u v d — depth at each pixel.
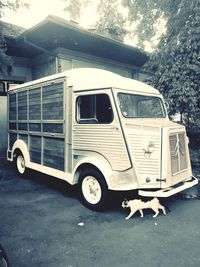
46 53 10.03
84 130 5.09
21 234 3.91
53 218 4.51
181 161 4.87
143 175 4.42
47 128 6.06
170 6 8.61
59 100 5.62
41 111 6.26
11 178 7.30
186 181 4.97
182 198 5.68
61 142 5.62
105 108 4.80
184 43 7.75
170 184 4.44
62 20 7.83
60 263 3.16
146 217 4.57
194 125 12.10
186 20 7.91
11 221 4.38
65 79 5.43
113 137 4.66
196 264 3.12
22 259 3.24
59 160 5.70
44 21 7.64
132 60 12.16
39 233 3.95
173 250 3.45
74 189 6.26
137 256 3.30
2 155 10.83
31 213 4.74
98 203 4.75
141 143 4.43
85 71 5.54
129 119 4.77
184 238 3.79
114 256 3.30
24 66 10.98
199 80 7.91
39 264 3.14
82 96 5.14
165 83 8.30
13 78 10.69
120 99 4.79
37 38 8.99
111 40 9.48
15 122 7.64
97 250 3.45
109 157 4.73
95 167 4.88
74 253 3.38
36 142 6.57
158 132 4.43
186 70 7.88
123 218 4.52
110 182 4.55
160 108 5.77
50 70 10.09
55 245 3.59
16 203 5.26
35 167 6.56
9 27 11.05
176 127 4.77
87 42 9.41
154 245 3.58
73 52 9.99
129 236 3.85
